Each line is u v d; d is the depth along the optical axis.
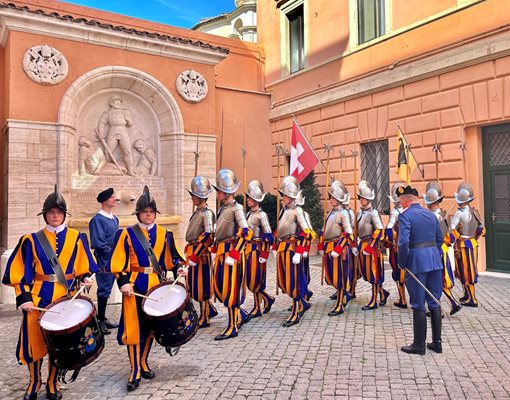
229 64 14.61
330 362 4.59
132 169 10.06
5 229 8.59
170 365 4.62
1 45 9.21
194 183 5.83
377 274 6.81
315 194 12.90
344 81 12.62
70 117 9.04
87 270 3.96
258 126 14.90
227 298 5.53
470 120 9.57
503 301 7.07
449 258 6.15
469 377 4.13
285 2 14.64
